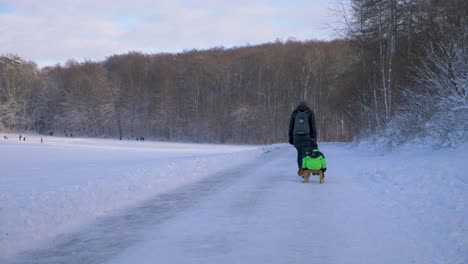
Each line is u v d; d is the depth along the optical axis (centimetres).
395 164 1263
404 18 2641
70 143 6341
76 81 10938
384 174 1096
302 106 1145
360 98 3312
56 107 11312
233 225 629
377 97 2903
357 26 2864
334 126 8225
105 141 7856
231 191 942
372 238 543
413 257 466
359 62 3334
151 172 1288
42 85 11350
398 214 664
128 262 478
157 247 530
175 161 1730
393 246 507
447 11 1956
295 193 897
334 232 577
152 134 10294
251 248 516
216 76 9788
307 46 9962
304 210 721
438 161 1145
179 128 9925
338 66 4406
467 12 1841
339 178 1138
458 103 1461
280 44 10869
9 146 4775
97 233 607
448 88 1594
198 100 9838
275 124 9150
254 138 9144
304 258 475
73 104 10781
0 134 9600
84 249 533
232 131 9331
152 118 10288
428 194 790
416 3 2408
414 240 526
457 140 1398
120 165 1933
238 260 473
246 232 588
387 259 464
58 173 1584
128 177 1173
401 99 2330
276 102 9244
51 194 901
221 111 9444
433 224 588
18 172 1742
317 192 905
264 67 9675
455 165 1021
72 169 1781
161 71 10756
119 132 10412
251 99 9581
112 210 762
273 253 495
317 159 1047
